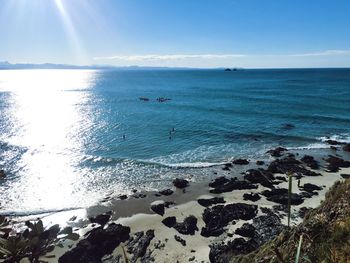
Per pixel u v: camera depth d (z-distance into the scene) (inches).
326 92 4266.7
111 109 3102.9
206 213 928.3
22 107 3329.2
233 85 6048.2
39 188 1184.2
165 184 1207.6
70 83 7613.2
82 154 1593.3
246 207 941.8
